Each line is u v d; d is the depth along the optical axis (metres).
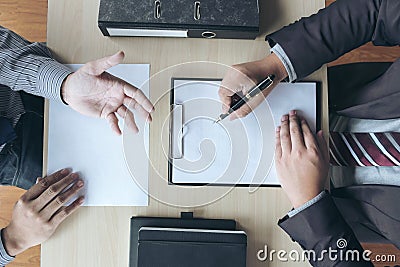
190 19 0.93
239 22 0.94
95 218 0.95
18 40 1.06
